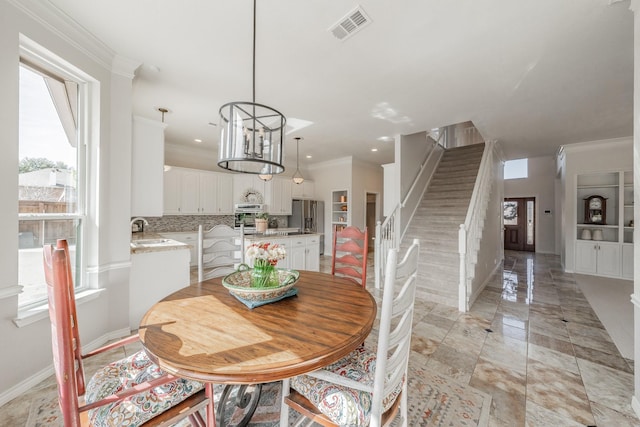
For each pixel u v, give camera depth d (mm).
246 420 1496
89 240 2287
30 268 1879
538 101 3281
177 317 1274
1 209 1631
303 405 1156
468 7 1813
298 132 4699
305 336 1090
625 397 1756
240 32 2090
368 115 3820
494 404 1688
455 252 4023
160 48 2299
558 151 5887
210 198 6098
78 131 2238
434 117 3875
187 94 3205
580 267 5316
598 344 2490
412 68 2586
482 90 3014
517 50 2285
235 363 903
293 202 7410
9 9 1652
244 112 1712
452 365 2139
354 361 1304
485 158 4719
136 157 2771
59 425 1480
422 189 5477
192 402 1137
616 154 4922
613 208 5141
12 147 1684
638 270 1647
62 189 2117
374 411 980
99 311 2340
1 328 1642
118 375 1161
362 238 2182
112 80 2420
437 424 1521
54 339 859
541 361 2199
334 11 1862
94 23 1986
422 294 3727
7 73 1652
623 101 3256
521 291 4176
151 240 3613
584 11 1828
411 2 1777
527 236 8469
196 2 1782
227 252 2305
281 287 1449
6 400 1647
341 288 1753
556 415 1597
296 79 2814
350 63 2512
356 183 7266
